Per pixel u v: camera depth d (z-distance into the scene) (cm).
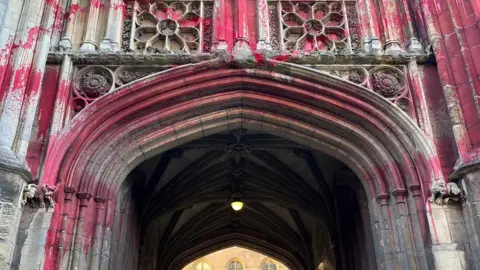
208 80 633
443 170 565
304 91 631
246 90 649
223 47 648
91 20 670
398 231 577
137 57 625
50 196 523
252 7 700
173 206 1141
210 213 1463
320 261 1297
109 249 587
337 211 976
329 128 648
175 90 628
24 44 565
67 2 692
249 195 1202
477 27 611
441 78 605
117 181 619
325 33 688
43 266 503
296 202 1141
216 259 3103
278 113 659
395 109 598
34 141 563
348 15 706
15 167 491
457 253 520
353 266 921
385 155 612
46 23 605
